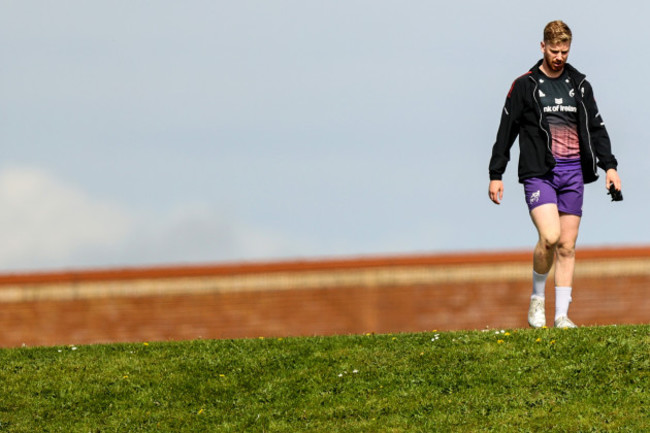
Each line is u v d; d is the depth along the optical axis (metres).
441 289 67.38
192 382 35.81
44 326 67.62
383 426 31.66
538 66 37.47
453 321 67.19
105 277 67.81
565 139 37.06
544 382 33.25
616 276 66.06
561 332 36.56
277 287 67.75
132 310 67.69
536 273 38.44
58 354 39.38
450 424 31.34
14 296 67.75
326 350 37.66
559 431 30.09
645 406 30.97
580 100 37.03
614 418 30.44
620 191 37.16
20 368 37.81
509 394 32.84
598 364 33.75
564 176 37.19
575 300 66.12
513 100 37.50
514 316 66.94
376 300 67.44
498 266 67.25
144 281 67.81
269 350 38.06
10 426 33.41
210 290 67.75
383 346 37.56
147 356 38.53
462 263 67.38
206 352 38.44
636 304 65.94
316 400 33.94
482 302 67.12
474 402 32.56
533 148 37.19
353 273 67.62
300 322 67.50
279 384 35.22
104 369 37.38
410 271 67.56
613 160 37.34
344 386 34.66
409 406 32.88
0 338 67.56
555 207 37.03
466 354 35.81
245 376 35.97
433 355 36.12
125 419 33.59
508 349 35.75
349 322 67.38
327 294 67.62
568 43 36.56
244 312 67.56
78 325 67.62
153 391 35.38
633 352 34.25
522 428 30.55
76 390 35.75
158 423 33.19
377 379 34.91
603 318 65.94
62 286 67.81
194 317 67.62
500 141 37.94
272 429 32.25
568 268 38.22
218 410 33.88
